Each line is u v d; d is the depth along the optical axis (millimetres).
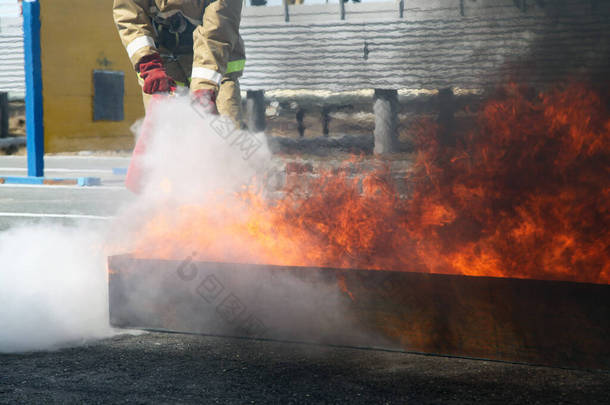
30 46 16109
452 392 3422
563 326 3705
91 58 18781
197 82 6516
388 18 23406
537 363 3766
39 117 16078
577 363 3686
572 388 3457
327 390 3465
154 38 6680
